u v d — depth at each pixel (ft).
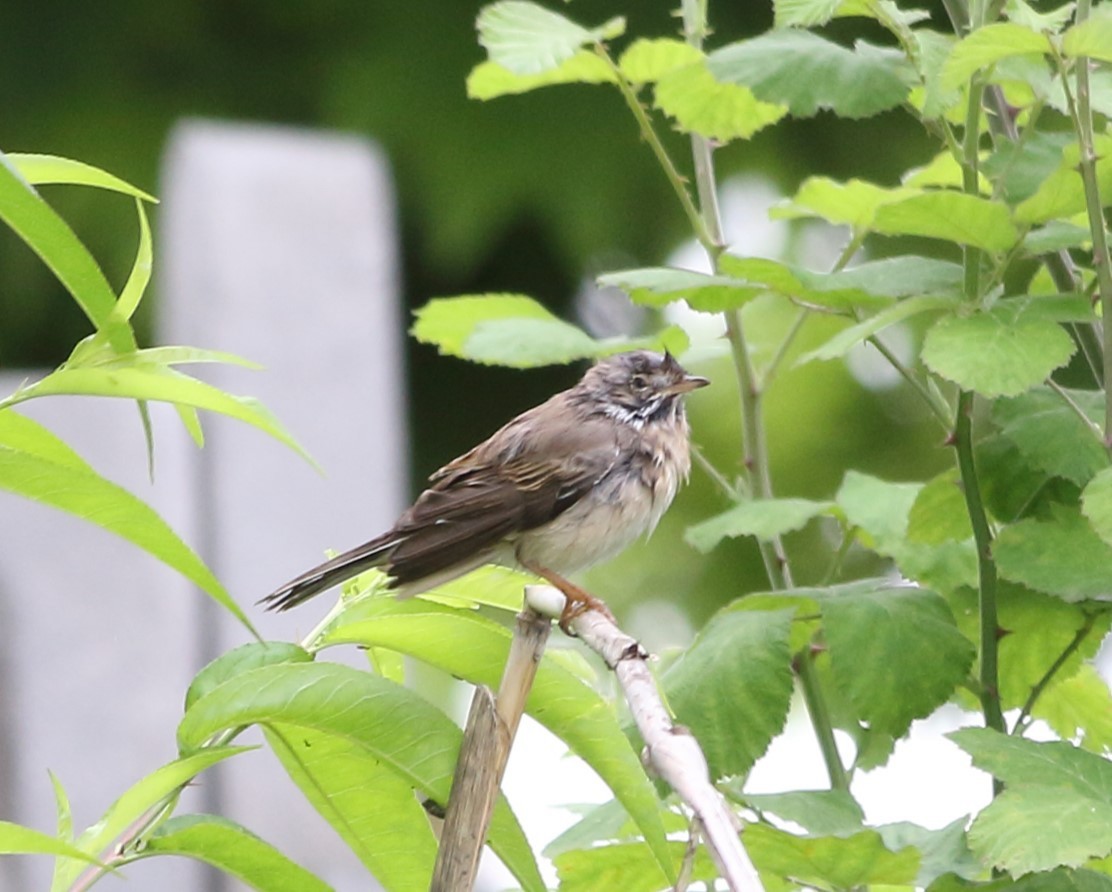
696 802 15.93
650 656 20.42
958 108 26.25
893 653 23.21
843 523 29.84
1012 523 23.85
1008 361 21.43
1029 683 25.93
